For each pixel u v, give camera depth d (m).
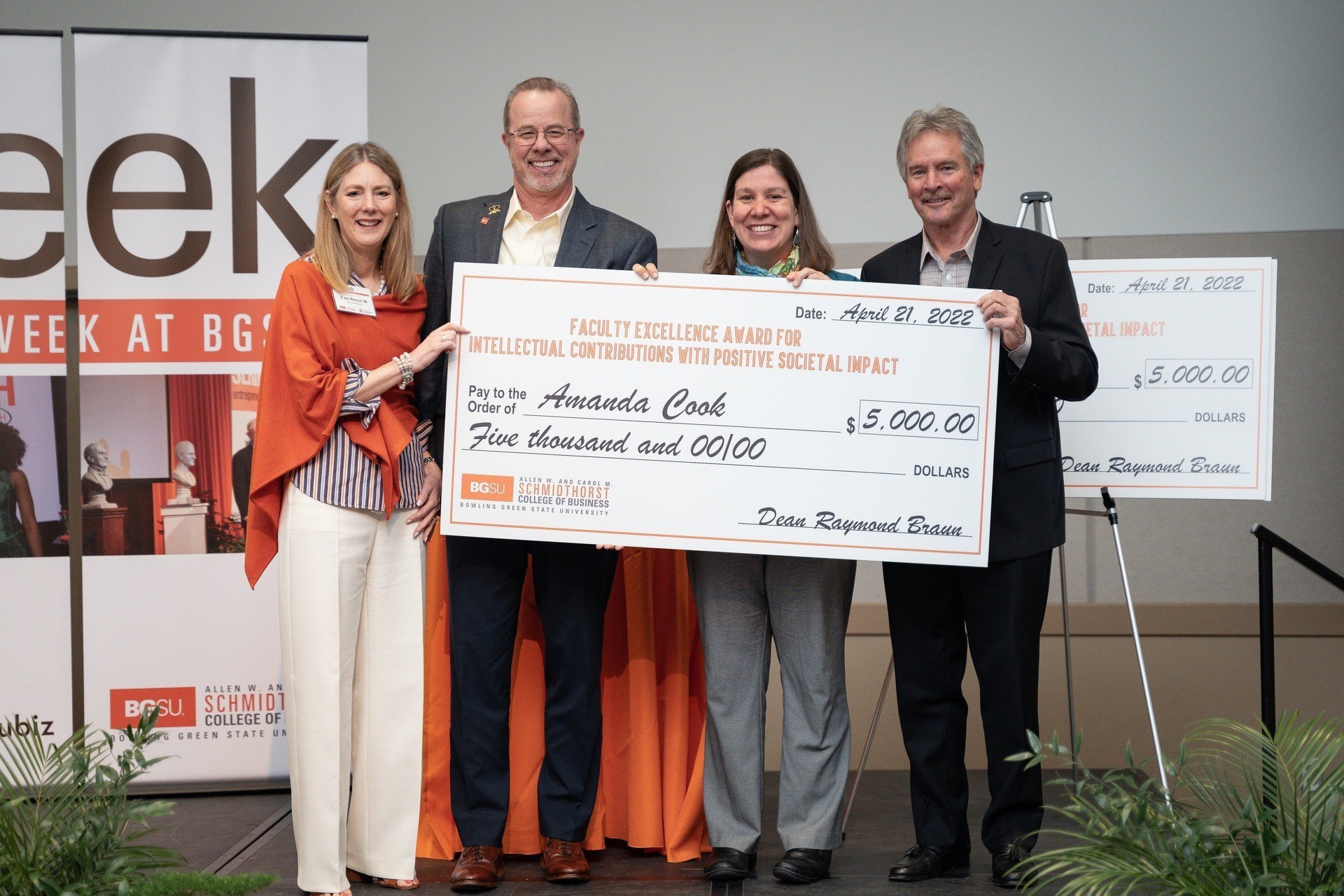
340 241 2.51
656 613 2.94
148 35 3.33
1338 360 4.47
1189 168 4.51
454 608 2.65
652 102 4.55
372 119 4.54
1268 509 4.52
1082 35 4.50
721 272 2.78
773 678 4.42
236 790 3.41
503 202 2.75
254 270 3.38
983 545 2.54
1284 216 4.48
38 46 3.32
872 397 2.57
